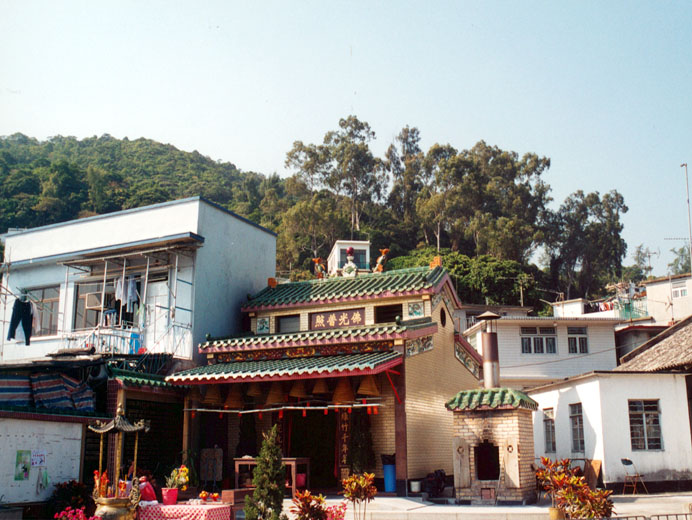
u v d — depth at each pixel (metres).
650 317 41.94
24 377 14.27
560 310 49.53
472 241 72.50
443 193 73.25
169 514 11.55
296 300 18.91
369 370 14.38
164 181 110.50
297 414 18.12
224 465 17.42
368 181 78.44
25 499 12.01
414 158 82.50
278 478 10.41
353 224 75.69
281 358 17.19
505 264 56.22
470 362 21.69
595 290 72.44
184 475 14.92
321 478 17.81
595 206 75.12
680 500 15.96
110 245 19.73
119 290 18.88
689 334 23.20
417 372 17.00
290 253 66.25
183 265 19.20
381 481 15.80
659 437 18.45
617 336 35.34
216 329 19.45
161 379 16.64
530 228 68.50
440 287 18.33
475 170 73.94
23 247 22.55
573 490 11.11
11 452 11.88
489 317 16.80
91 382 15.53
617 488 17.86
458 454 14.81
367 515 13.06
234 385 16.89
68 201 78.81
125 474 14.58
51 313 21.27
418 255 61.75
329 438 18.12
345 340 16.22
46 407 14.29
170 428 17.00
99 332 18.28
